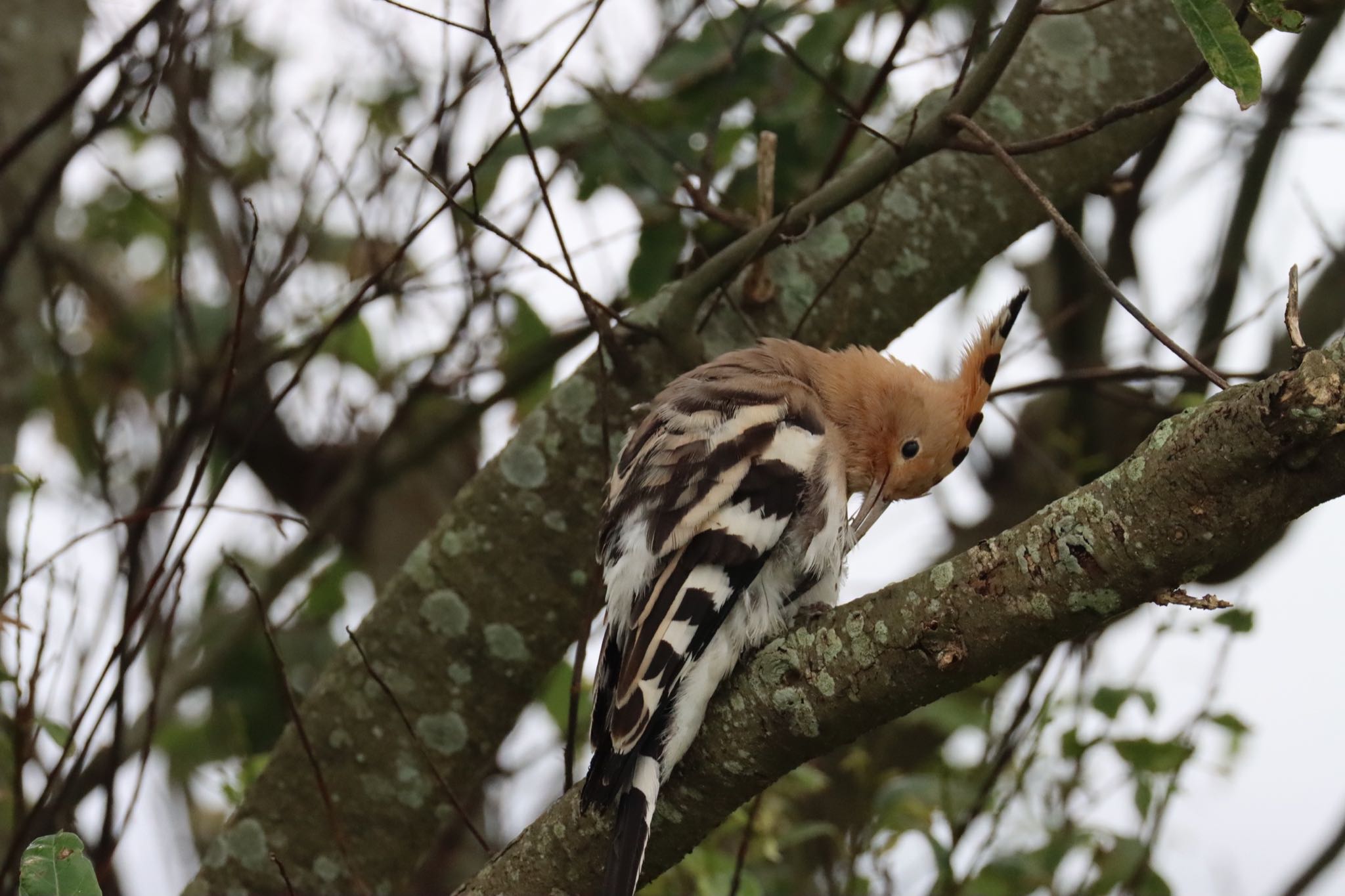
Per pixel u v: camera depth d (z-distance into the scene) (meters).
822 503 7.23
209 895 8.97
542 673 9.03
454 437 12.15
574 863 6.35
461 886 6.62
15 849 7.24
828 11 9.80
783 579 7.06
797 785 9.36
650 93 10.12
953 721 9.73
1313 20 11.10
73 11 12.08
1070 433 12.36
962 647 5.45
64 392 12.25
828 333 9.11
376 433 13.06
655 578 6.79
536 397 11.93
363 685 9.05
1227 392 5.00
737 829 9.04
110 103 9.55
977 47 9.28
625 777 6.15
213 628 12.38
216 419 7.58
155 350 12.16
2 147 11.22
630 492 7.21
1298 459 4.81
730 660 6.44
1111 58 9.21
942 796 9.16
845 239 9.15
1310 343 11.36
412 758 8.99
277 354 10.93
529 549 8.95
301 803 9.01
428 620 9.02
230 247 12.55
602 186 10.20
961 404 8.92
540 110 10.19
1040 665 9.02
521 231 10.22
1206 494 4.94
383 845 8.96
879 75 8.66
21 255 11.74
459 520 9.10
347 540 13.72
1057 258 12.13
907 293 9.15
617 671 6.94
